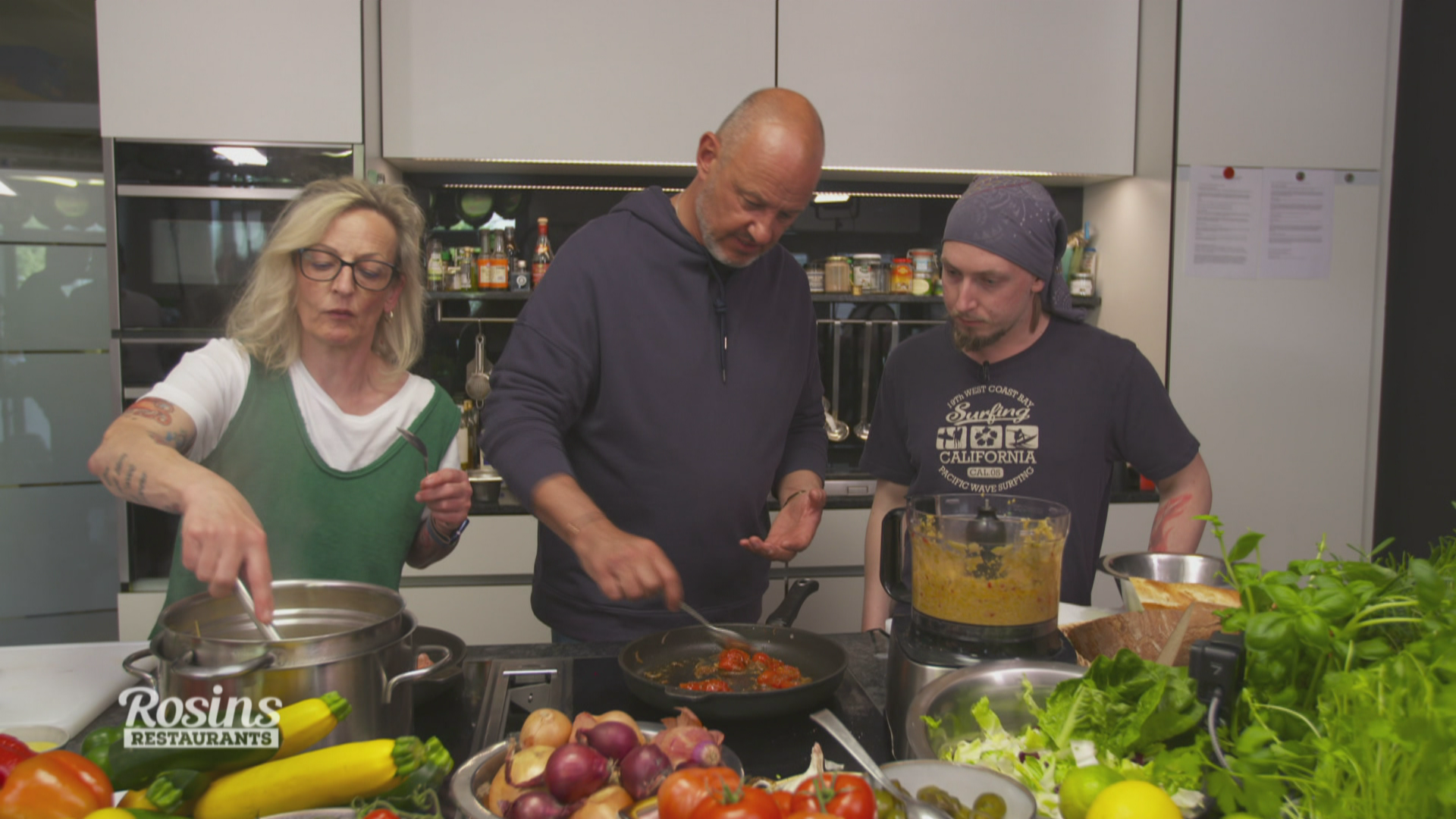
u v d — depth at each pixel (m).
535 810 0.62
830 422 2.95
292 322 1.24
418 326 1.38
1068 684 0.77
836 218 2.93
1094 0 2.57
